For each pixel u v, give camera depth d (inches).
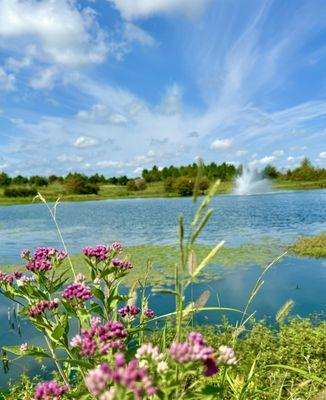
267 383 214.1
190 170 3720.5
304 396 195.3
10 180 4259.4
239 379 152.9
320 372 233.5
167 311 402.6
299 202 2063.2
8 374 279.4
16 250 925.2
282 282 521.7
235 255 717.3
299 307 419.2
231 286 509.0
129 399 64.0
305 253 705.6
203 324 351.3
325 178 3966.5
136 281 139.7
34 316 117.1
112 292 123.4
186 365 68.8
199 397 74.9
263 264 633.0
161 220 1502.2
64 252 135.4
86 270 555.8
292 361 248.8
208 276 561.0
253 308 416.8
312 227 1129.4
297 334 294.2
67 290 110.9
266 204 2017.7
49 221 1686.8
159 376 71.0
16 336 354.9
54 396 85.4
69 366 120.6
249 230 1111.6
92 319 105.6
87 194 3784.5
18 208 2802.7
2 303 460.8
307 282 518.3
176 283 78.0
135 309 126.1
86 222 1558.8
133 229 1259.2
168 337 249.9
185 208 2014.0
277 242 868.0
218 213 1640.0
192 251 76.9
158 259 689.6
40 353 119.0
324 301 436.1
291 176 4146.2
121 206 2466.8
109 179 4980.3
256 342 280.1
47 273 145.1
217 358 72.0
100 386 58.7
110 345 82.0
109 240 1027.3
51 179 4315.9
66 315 116.7
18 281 127.7
